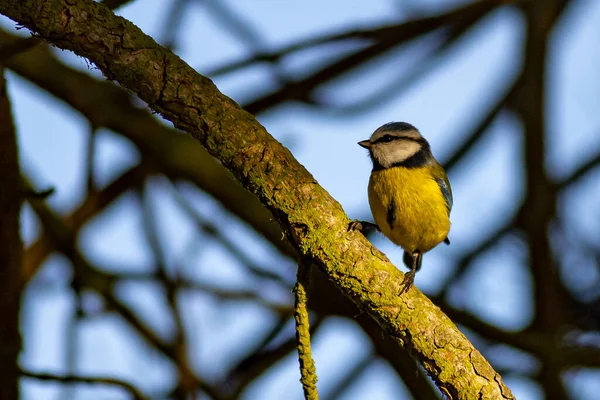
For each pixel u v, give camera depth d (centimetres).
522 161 1199
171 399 998
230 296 1096
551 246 1173
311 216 567
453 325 586
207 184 1073
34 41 777
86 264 1051
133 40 551
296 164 575
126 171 1130
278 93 1059
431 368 584
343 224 575
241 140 560
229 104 568
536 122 1195
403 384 1075
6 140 816
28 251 1092
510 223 1201
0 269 828
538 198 1179
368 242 582
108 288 1047
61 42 549
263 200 571
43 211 1027
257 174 564
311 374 580
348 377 1145
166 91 552
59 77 1033
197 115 557
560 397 1037
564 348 1077
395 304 576
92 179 1023
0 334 824
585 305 1168
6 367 817
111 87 1062
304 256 582
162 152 1077
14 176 827
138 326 1059
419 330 579
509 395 580
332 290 1038
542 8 1209
